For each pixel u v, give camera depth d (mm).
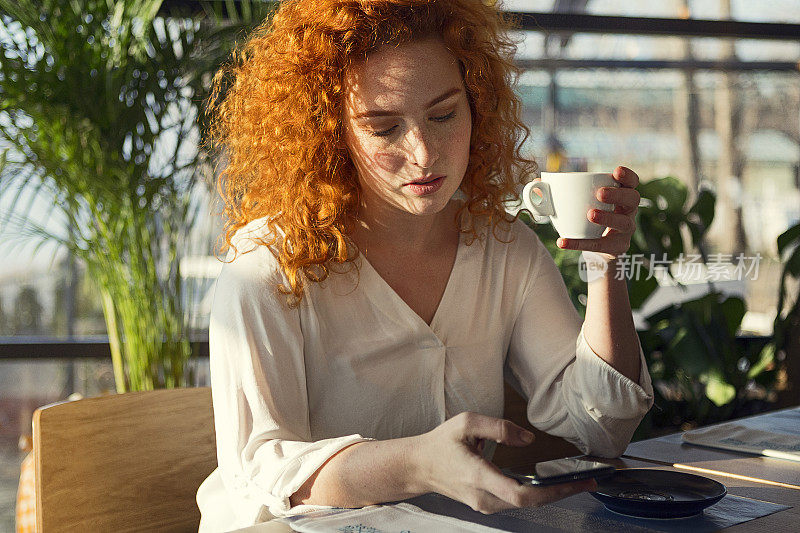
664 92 3244
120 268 2117
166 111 2104
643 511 838
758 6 3105
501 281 1217
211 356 1046
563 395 1168
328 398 1118
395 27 1014
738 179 3393
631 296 2490
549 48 3041
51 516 1097
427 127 1024
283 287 1068
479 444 785
